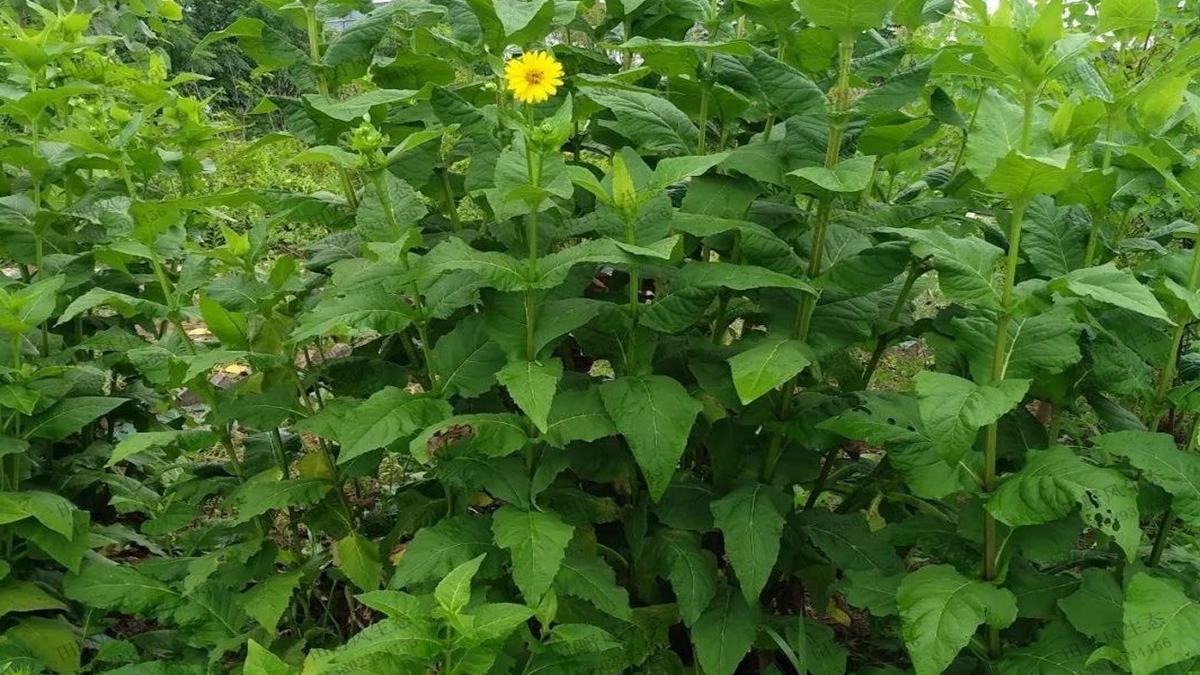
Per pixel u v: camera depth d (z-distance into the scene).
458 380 2.43
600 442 2.53
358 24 2.79
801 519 2.63
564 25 2.77
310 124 2.86
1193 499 2.01
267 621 2.54
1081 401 3.50
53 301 2.60
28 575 2.90
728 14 2.92
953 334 2.30
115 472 3.56
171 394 3.26
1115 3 2.22
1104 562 2.55
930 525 2.39
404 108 2.94
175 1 5.44
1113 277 1.97
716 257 3.40
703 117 2.78
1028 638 2.48
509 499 2.33
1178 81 2.32
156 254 2.78
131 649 2.57
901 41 3.29
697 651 2.45
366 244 2.34
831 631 2.58
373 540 3.11
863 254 2.39
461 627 1.87
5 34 3.30
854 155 2.50
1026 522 1.98
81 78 3.43
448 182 2.96
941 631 1.97
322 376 2.86
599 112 2.90
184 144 3.57
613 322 2.38
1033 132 2.18
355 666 1.96
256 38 2.87
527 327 2.32
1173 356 2.28
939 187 3.03
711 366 2.57
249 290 2.82
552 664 2.25
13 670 2.44
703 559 2.49
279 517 3.62
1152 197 2.76
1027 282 2.13
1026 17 2.17
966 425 1.90
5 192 3.16
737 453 2.64
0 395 2.51
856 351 4.36
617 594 2.37
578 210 2.93
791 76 2.39
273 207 2.86
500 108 2.57
